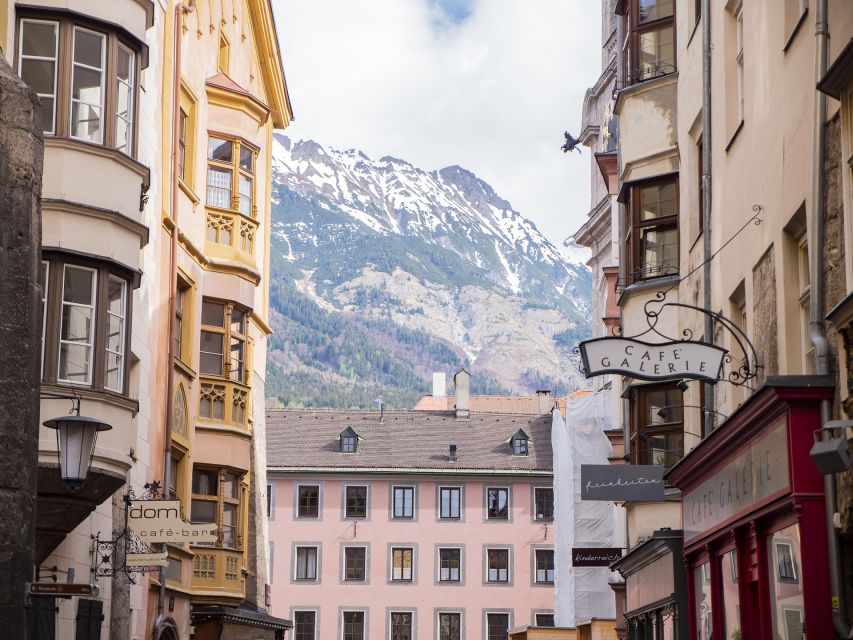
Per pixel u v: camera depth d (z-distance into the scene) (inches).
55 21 845.2
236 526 1300.4
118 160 866.8
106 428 639.1
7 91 518.6
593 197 2332.7
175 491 1187.9
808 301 662.5
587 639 2133.4
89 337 840.3
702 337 911.0
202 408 1263.5
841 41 581.3
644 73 1062.4
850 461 470.9
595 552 1290.6
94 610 904.9
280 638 1624.0
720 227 858.1
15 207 511.5
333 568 3297.2
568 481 2440.9
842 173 558.3
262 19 1513.3
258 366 1541.6
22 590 493.7
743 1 785.6
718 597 783.7
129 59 892.0
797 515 575.8
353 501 3331.7
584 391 2126.0
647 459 1023.6
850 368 530.9
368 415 3535.9
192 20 1249.4
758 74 745.0
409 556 3304.6
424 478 3341.5
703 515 809.5
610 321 1684.3
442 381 5007.4
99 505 899.4
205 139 1296.8
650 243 1034.7
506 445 3422.7
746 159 778.2
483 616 3272.6
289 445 3412.9
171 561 1159.6
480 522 3316.9
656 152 1034.1
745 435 667.4
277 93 1573.6
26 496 500.7
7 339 500.4
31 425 507.2
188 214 1229.1
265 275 1549.0
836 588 561.0
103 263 853.2
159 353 1100.5
